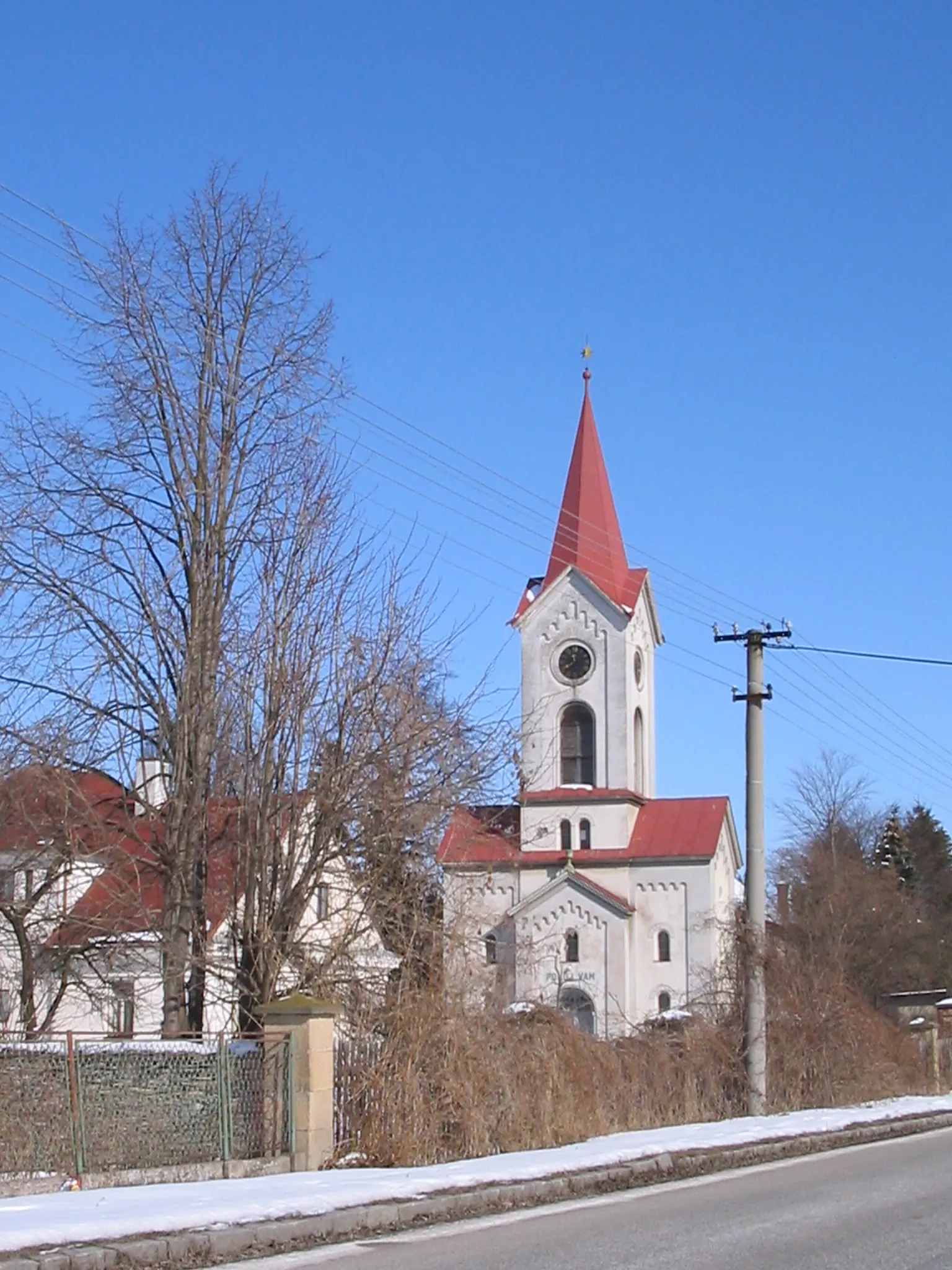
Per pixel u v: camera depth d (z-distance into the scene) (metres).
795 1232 13.16
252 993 21.56
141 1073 15.88
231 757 22.58
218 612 23.61
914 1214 14.55
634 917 63.03
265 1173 16.62
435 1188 14.75
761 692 29.88
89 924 23.23
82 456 24.14
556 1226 13.52
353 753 22.17
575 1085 21.98
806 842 84.62
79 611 23.34
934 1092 38.69
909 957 67.81
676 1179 18.02
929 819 93.25
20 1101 14.79
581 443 68.31
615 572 66.88
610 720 65.31
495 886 23.75
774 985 31.41
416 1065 18.91
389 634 22.83
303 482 23.75
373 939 21.94
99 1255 10.66
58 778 22.69
